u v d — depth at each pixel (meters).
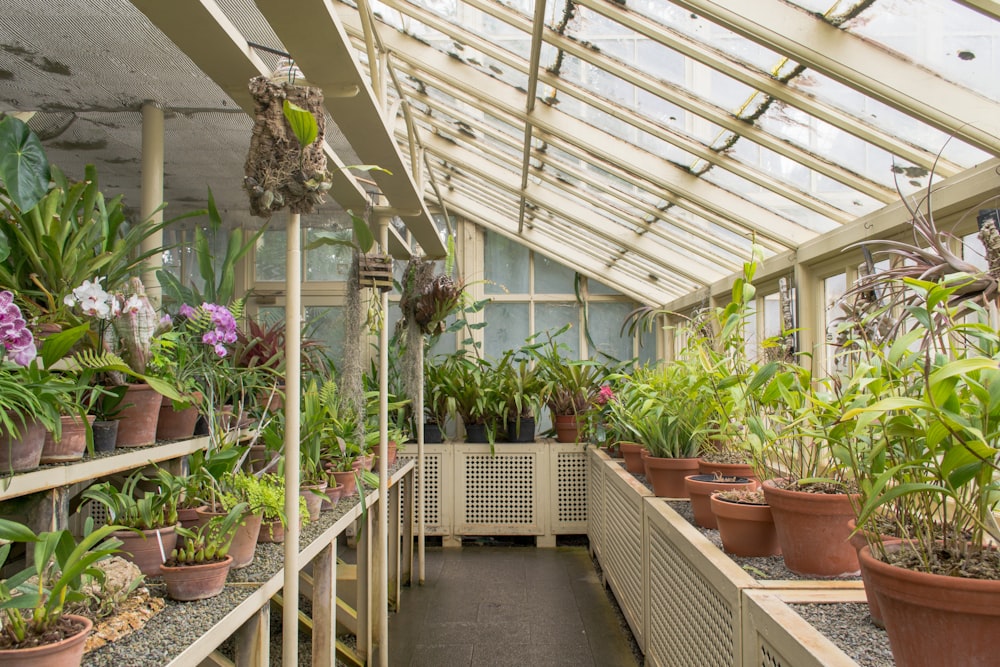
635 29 2.26
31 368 1.55
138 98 2.98
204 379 2.52
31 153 1.81
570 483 5.30
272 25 1.58
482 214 6.50
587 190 4.25
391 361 5.82
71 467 1.70
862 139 2.16
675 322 6.27
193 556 1.65
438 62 3.34
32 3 2.18
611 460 4.18
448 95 3.81
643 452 3.06
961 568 1.11
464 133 4.40
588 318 6.77
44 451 1.71
